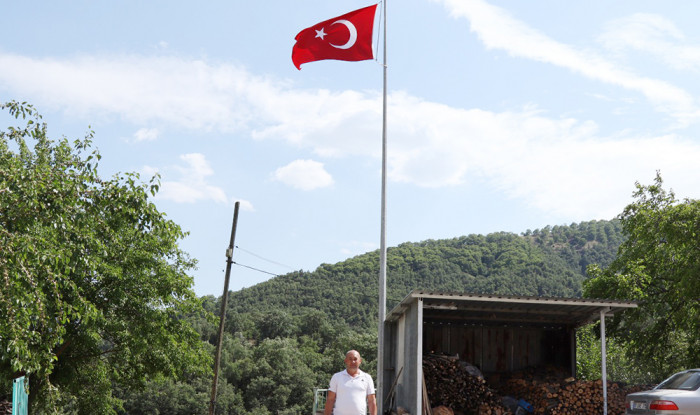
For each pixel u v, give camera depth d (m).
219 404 79.19
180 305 22.62
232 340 99.88
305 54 18.06
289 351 92.50
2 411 15.90
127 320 21.58
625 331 22.75
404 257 143.38
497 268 137.38
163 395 74.94
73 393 23.06
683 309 21.12
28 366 10.99
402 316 16.89
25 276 10.08
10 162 15.12
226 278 28.58
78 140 20.08
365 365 82.50
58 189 9.84
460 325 18.72
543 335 18.84
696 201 20.69
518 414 15.88
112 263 20.41
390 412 16.55
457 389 16.00
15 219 9.74
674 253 22.25
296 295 136.62
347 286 136.50
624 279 21.72
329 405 8.71
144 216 10.59
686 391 11.70
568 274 137.38
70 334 19.97
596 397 15.43
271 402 84.19
